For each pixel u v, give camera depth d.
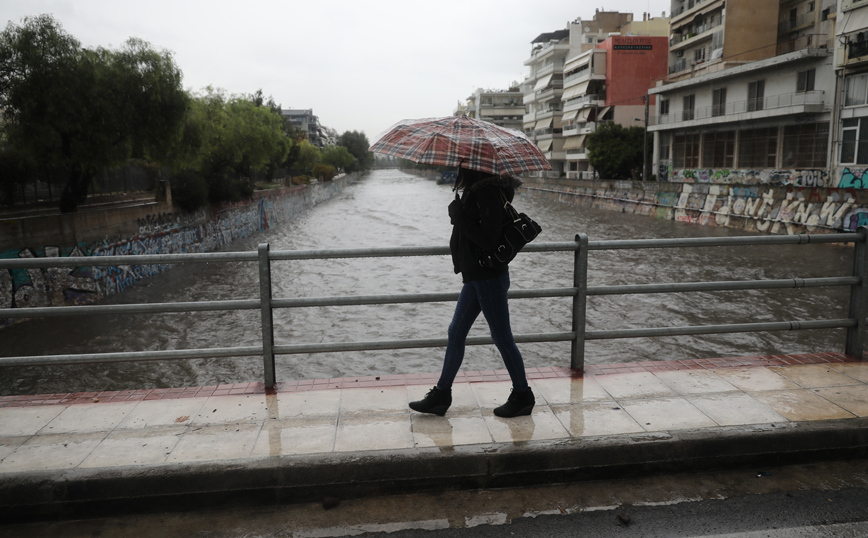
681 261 23.41
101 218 20.03
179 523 2.70
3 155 20.27
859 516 2.65
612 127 54.19
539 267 22.56
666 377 4.03
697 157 44.00
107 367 12.00
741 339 13.02
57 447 3.07
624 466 3.03
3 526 2.70
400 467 2.89
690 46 47.94
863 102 28.45
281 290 19.67
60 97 17.42
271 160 60.47
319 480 2.84
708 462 3.09
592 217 42.12
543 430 3.20
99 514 2.76
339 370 11.59
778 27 41.81
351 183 136.50
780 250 25.22
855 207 24.44
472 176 3.07
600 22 78.50
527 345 12.89
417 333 13.95
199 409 3.57
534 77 89.44
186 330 14.75
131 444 3.10
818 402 3.55
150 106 20.64
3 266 3.45
